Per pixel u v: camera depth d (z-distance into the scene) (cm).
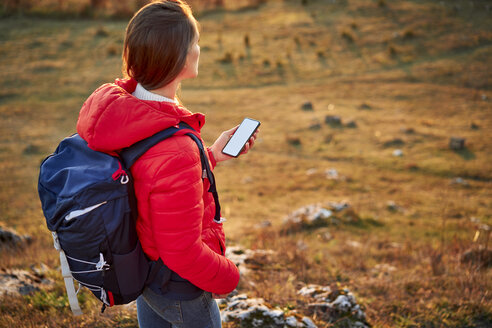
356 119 2492
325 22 4112
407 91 2892
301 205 1577
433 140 2198
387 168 1939
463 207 1539
